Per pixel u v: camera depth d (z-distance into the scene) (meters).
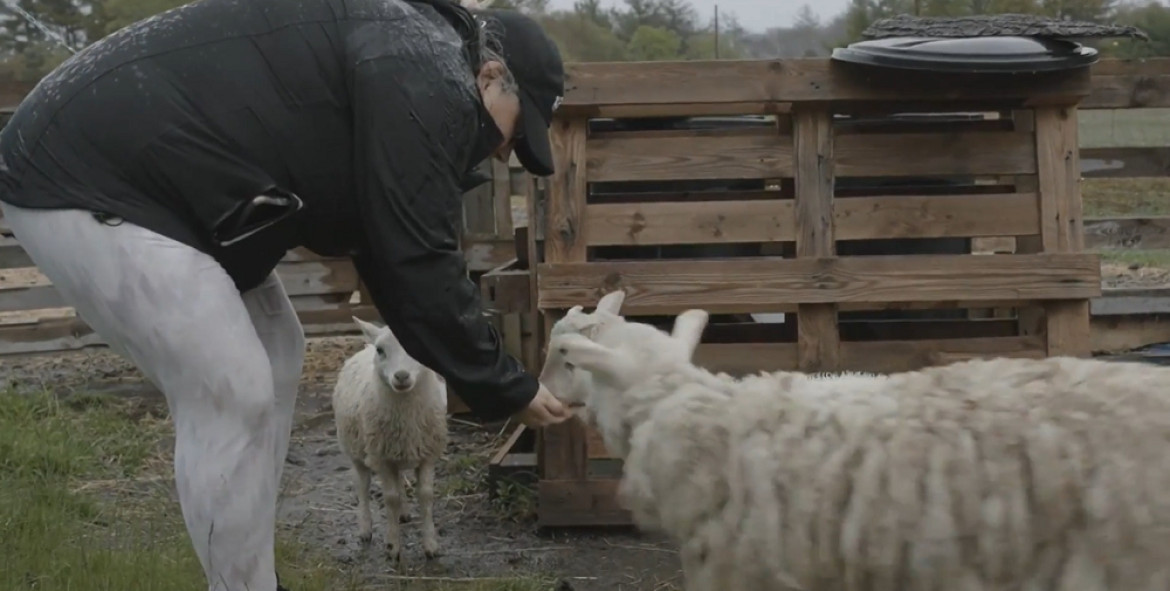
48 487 5.85
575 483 5.66
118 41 3.30
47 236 3.24
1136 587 2.71
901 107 5.52
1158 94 6.02
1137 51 15.28
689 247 6.16
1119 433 2.77
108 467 6.79
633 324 3.64
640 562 5.38
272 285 3.92
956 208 5.46
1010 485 2.82
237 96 3.21
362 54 3.21
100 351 9.81
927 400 3.02
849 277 5.40
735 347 5.55
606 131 5.72
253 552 3.34
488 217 9.06
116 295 3.21
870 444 3.00
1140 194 17.94
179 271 3.20
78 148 3.20
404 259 3.23
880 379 3.26
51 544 4.87
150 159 3.19
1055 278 5.38
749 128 5.65
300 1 3.32
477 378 3.40
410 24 3.28
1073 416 2.83
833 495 3.01
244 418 3.28
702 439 3.22
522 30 3.53
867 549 2.96
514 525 5.94
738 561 3.16
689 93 5.33
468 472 6.81
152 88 3.20
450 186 3.29
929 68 5.09
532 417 3.58
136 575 4.44
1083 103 6.09
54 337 9.12
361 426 5.69
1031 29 5.39
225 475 3.26
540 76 3.52
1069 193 5.43
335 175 3.32
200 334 3.21
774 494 3.09
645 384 3.41
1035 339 5.53
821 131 5.43
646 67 5.33
